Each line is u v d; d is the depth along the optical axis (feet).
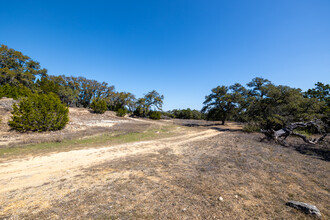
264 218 9.98
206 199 12.25
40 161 23.45
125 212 10.38
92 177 16.90
